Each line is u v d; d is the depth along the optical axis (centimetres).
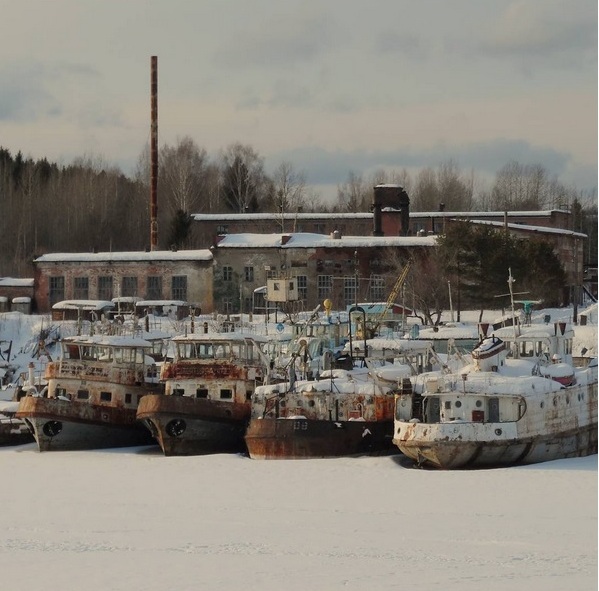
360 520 6078
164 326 13275
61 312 14938
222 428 8481
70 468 7988
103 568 4975
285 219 19675
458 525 5922
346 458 7912
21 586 4709
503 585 4619
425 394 7600
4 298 15962
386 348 9006
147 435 9150
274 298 11981
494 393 7506
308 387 8188
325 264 15612
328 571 4884
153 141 17788
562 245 17288
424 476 7306
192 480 7394
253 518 6175
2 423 9219
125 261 15925
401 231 18050
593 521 6000
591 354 11888
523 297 14500
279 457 7950
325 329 9869
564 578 4734
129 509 6494
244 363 8656
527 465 7631
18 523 6088
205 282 15762
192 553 5269
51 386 9000
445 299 14600
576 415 8062
